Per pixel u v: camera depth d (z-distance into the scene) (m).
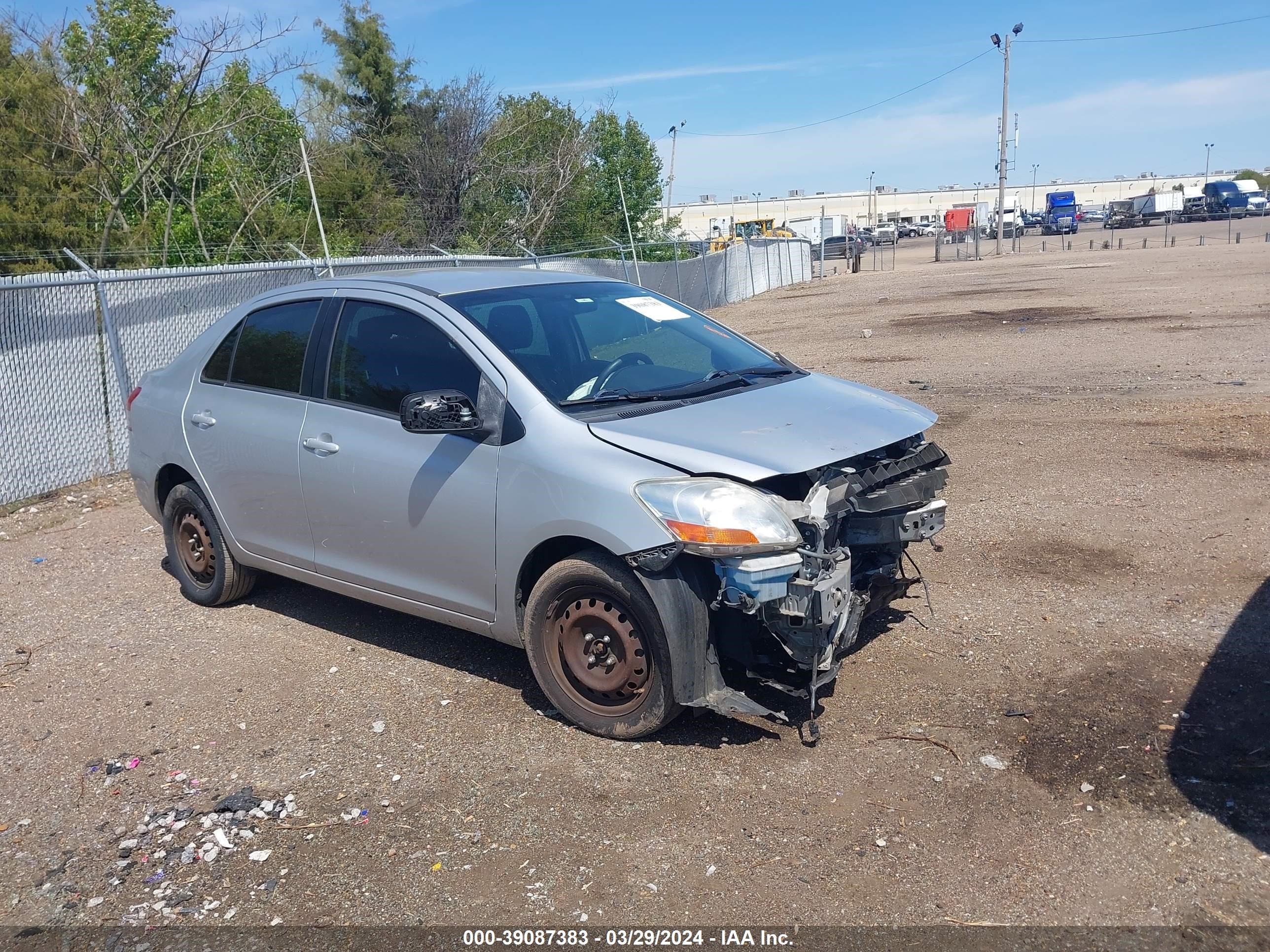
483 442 4.38
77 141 21.78
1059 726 4.11
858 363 14.55
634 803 3.76
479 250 31.80
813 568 3.83
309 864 3.53
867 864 3.34
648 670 4.05
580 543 4.20
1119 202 87.50
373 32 37.06
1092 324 17.08
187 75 22.20
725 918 3.13
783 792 3.77
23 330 8.71
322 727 4.51
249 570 5.91
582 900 3.26
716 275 29.36
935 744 4.03
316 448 5.00
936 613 5.30
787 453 3.96
